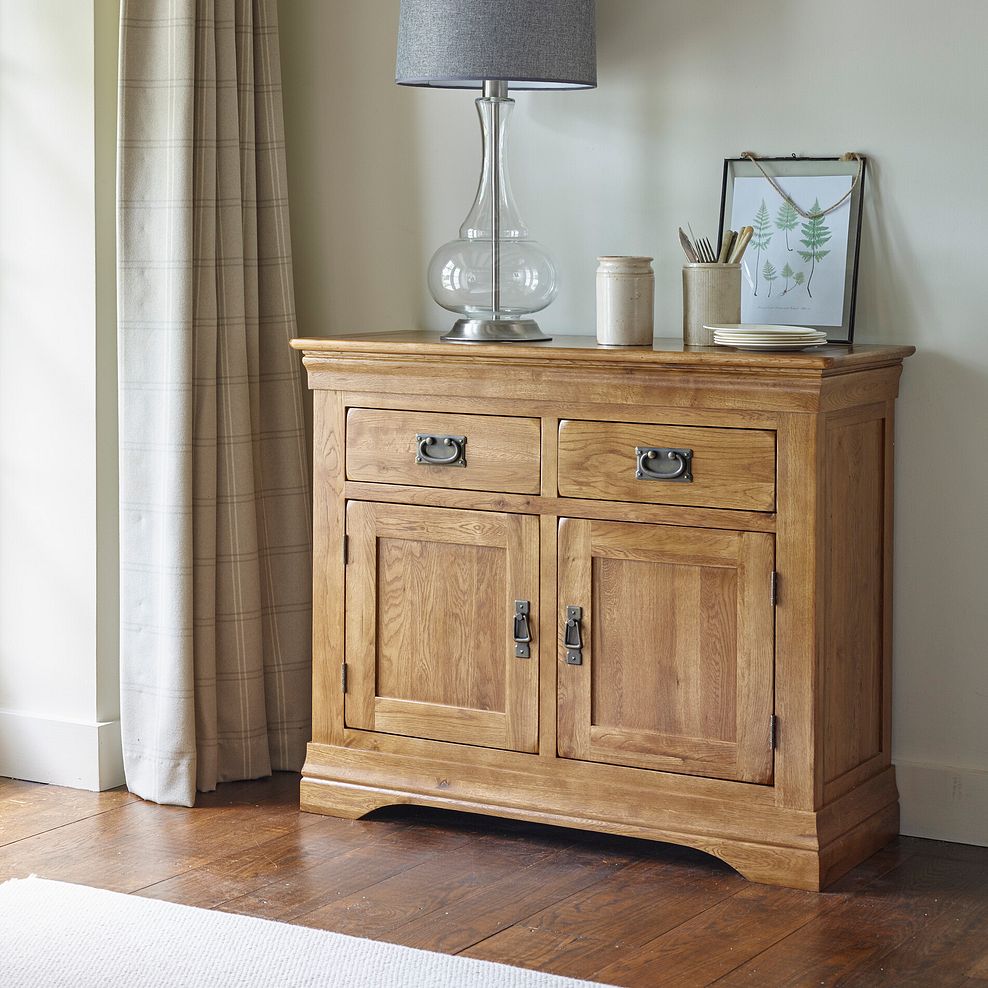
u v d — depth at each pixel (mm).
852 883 2506
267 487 3176
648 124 2941
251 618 3090
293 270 3346
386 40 3186
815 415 2395
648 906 2396
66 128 2963
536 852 2656
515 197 3088
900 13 2693
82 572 3039
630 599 2586
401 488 2770
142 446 2959
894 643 2783
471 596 2727
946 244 2691
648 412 2531
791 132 2812
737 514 2479
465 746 2748
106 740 3057
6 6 3000
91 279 2967
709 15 2861
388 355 2729
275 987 2094
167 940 2254
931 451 2727
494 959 2188
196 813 2891
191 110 2879
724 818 2527
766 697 2480
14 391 3078
